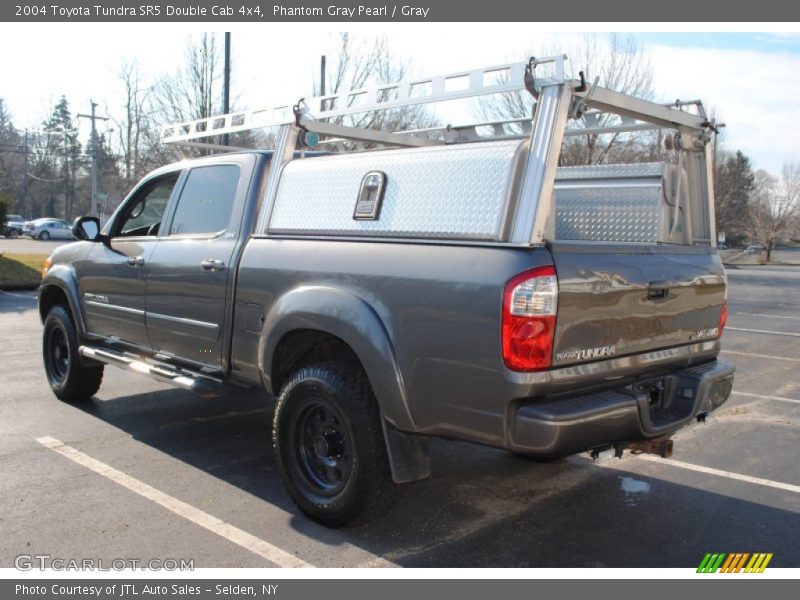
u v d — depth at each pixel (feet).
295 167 14.61
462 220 11.34
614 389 11.80
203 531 12.81
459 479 15.75
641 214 15.02
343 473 12.55
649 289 12.14
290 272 13.55
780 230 205.67
